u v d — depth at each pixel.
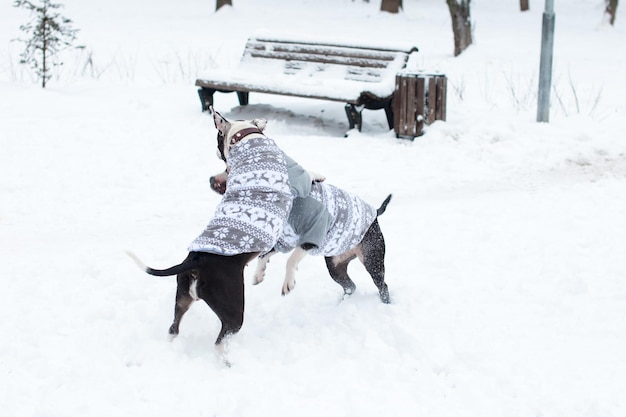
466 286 5.14
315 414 3.63
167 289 4.98
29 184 7.16
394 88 9.09
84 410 3.58
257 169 4.11
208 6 22.67
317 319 4.69
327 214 4.30
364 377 3.99
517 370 3.99
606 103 10.38
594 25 19.98
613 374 3.95
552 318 4.65
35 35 11.01
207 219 6.51
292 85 9.41
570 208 6.70
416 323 4.59
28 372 3.90
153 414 3.59
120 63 13.52
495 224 6.33
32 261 5.39
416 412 3.65
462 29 14.61
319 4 23.91
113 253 5.62
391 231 6.20
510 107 10.21
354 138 9.05
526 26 19.50
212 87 9.96
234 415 3.60
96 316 4.55
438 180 7.63
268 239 3.96
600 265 5.46
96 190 7.14
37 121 9.11
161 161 7.99
